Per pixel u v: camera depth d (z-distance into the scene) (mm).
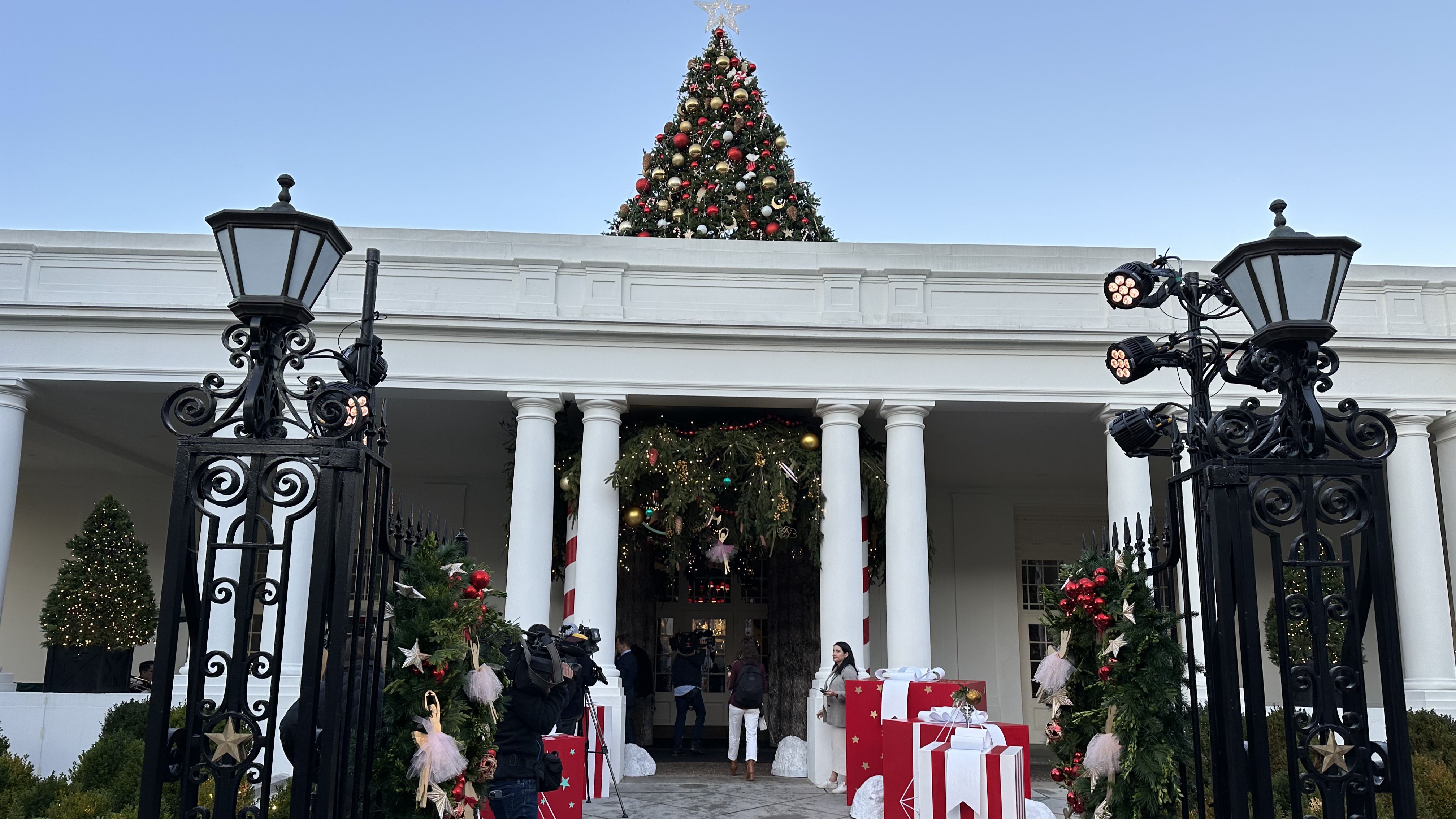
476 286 12523
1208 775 8047
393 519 5238
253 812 4184
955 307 12781
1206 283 5398
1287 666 4453
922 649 11859
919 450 12383
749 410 13328
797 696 14414
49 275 12359
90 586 12008
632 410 13367
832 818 9648
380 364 5086
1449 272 13070
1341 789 4379
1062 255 13164
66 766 11406
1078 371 12508
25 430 14898
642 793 10984
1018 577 18234
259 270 4527
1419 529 12211
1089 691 6098
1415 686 11961
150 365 12039
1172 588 5629
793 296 12766
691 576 17000
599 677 8438
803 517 12406
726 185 14734
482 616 5520
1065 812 6156
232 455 4363
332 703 4141
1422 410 12508
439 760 4934
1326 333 4660
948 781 7500
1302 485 4570
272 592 4324
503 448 15719
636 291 12719
